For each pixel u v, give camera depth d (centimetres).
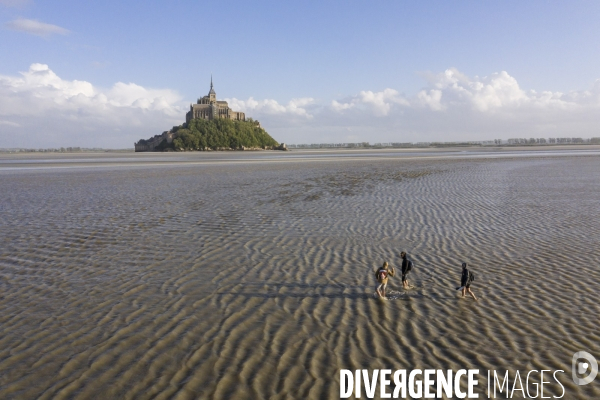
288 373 800
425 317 1040
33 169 6344
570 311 1059
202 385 761
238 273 1359
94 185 3866
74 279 1310
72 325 998
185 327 986
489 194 3030
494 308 1087
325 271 1377
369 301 1138
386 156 10812
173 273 1362
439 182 3869
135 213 2381
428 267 1411
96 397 729
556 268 1387
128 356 859
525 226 1991
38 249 1644
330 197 2956
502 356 858
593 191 3127
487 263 1447
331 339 931
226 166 6756
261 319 1030
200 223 2098
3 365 826
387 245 1678
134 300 1145
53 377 787
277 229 1958
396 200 2791
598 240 1725
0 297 1168
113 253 1587
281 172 5294
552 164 6291
